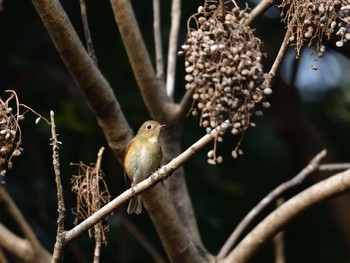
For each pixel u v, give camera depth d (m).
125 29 9.04
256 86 5.81
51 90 13.65
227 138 14.87
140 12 14.07
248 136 15.03
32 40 14.09
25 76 13.79
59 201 6.49
